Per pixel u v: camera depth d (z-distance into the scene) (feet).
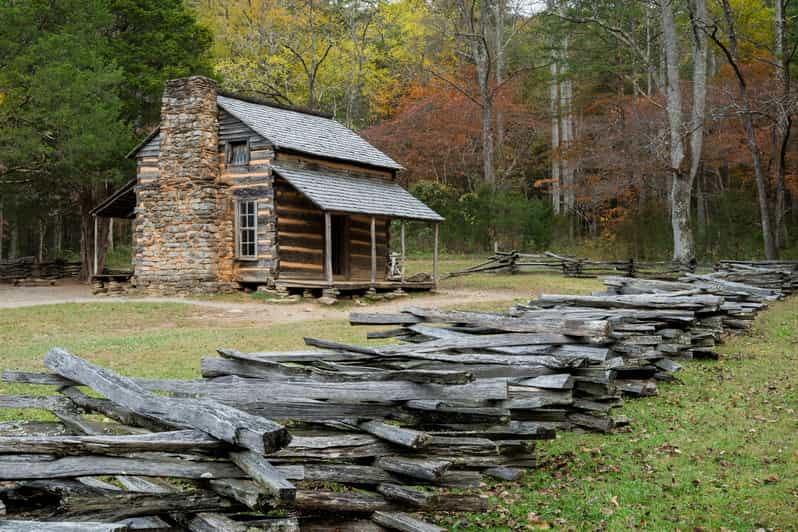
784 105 79.10
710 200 134.00
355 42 146.00
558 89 139.74
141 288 74.64
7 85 79.77
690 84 119.14
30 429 15.78
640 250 117.80
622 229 121.08
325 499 14.21
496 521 16.38
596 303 30.99
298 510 14.25
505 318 22.68
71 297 72.74
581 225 151.12
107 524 10.74
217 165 74.69
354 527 14.46
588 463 20.21
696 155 88.84
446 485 15.29
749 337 40.55
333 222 80.28
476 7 160.25
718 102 105.60
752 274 61.31
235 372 18.42
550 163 155.84
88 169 87.04
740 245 110.63
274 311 59.98
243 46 144.15
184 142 73.72
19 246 150.82
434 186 135.13
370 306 63.52
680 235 90.27
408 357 19.76
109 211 84.69
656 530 15.93
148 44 104.53
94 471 12.05
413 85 161.38
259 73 142.00
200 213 72.43
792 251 103.30
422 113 143.74
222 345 40.37
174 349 39.09
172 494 12.51
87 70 85.46
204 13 153.58
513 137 150.82
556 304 31.37
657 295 32.91
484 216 117.08
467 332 23.44
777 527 16.03
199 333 46.16
